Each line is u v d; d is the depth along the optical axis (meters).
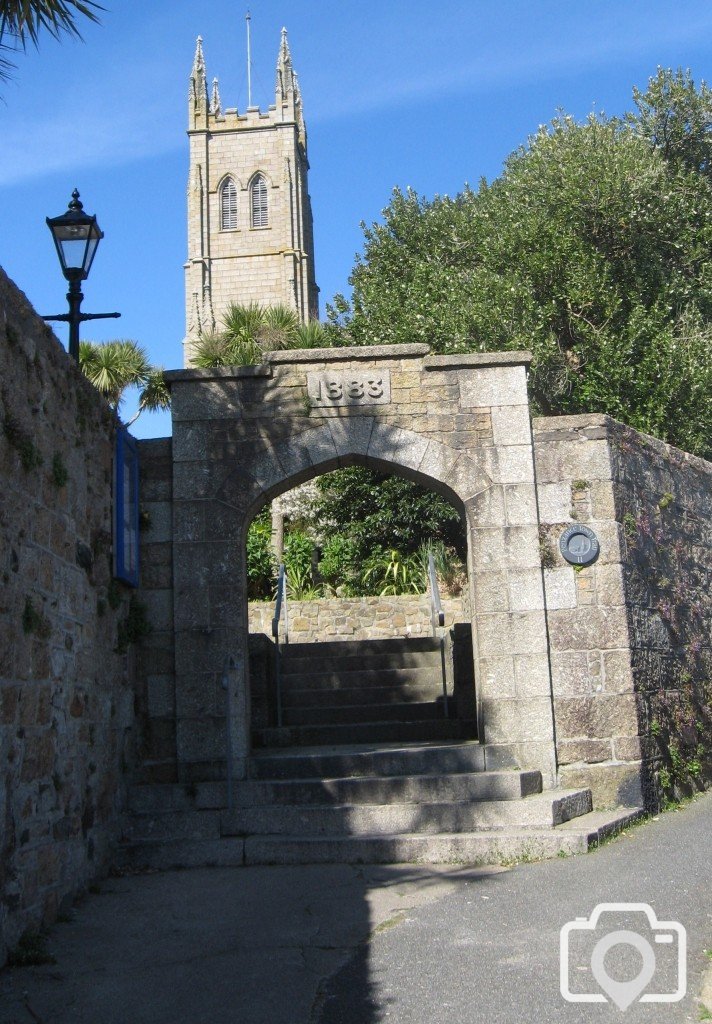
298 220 61.88
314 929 6.28
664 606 10.40
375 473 21.08
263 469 9.82
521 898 6.70
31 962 5.84
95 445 8.44
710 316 19.38
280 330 24.89
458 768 9.20
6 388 6.31
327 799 8.80
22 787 6.34
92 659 8.07
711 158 20.98
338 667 12.63
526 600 9.53
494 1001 4.92
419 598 18.73
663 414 17.12
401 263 22.09
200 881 7.75
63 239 8.70
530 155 20.03
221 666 9.43
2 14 6.93
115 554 8.75
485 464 9.78
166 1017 4.97
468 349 17.36
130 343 23.83
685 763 10.24
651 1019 4.60
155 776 9.30
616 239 18.69
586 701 9.41
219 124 62.72
